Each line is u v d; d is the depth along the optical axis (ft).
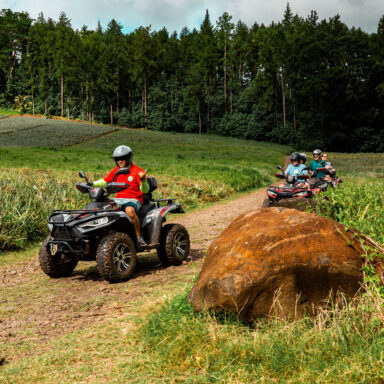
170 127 392.68
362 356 8.84
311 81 255.29
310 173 32.89
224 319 11.41
